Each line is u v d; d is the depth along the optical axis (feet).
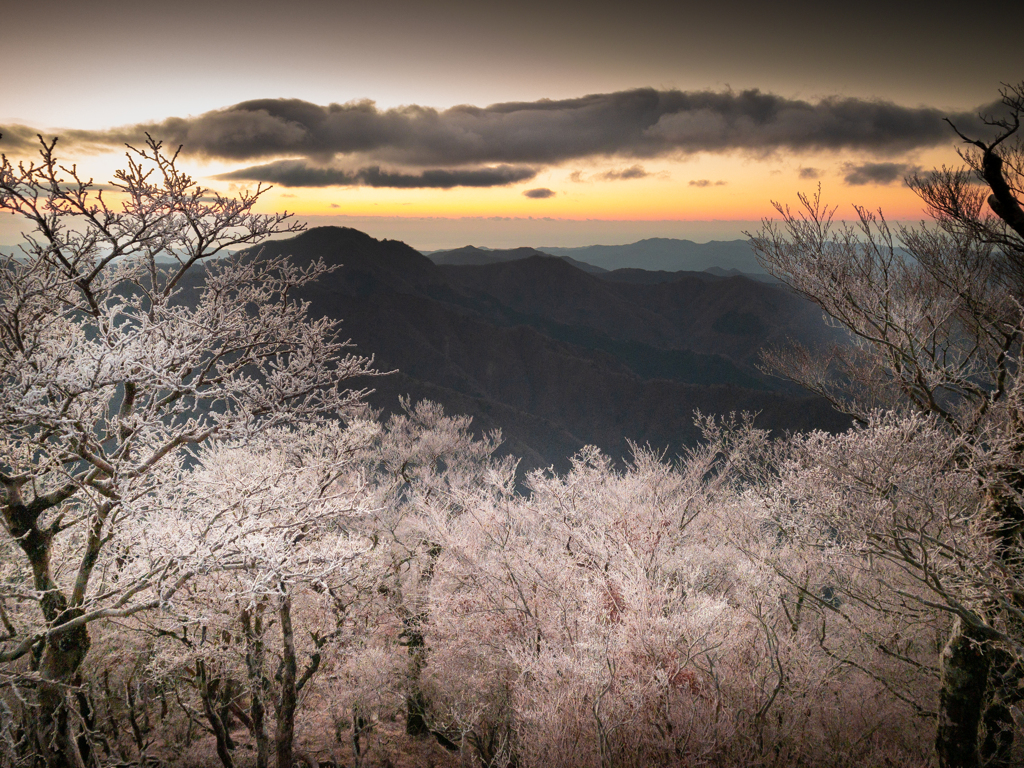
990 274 31.58
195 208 29.68
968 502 28.40
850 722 32.07
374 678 45.88
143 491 28.58
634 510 46.55
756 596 36.78
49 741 26.89
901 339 32.48
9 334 26.78
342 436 43.68
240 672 41.06
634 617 33.42
